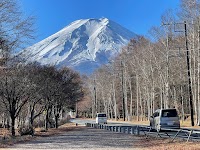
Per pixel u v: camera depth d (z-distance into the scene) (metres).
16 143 22.48
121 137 25.66
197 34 40.03
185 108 69.25
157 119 26.81
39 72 31.69
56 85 38.34
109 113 102.19
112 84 89.56
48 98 37.81
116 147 18.27
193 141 18.42
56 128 45.47
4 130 42.16
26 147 19.48
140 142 20.84
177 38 47.84
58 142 22.55
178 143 18.16
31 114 35.62
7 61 21.48
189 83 37.38
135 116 88.12
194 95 44.94
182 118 56.12
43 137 28.11
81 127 48.50
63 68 49.09
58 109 50.16
